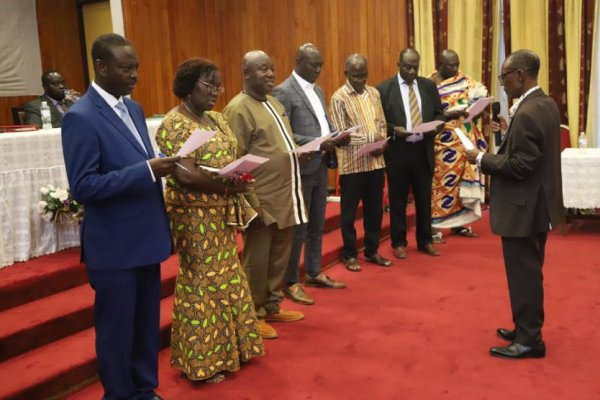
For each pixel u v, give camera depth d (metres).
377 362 3.15
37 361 2.96
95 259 2.40
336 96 4.47
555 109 2.92
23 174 3.87
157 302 2.65
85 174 2.27
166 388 2.92
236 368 3.00
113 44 2.31
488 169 2.94
